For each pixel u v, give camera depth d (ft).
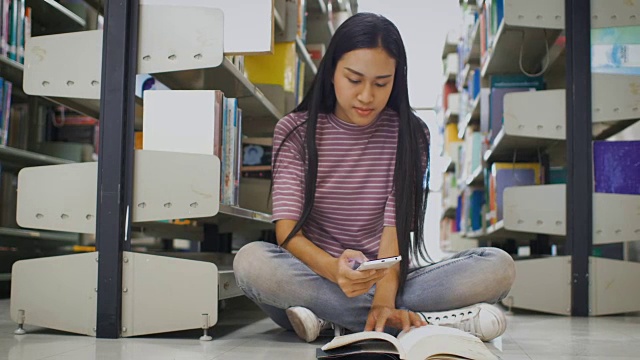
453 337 3.97
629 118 7.82
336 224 5.47
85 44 5.71
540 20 8.02
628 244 9.87
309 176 5.18
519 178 11.31
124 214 5.52
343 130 5.33
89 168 5.59
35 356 4.43
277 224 5.20
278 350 4.81
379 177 5.37
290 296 5.12
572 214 7.70
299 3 10.77
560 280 7.68
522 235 13.43
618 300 7.60
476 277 5.09
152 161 5.56
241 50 5.84
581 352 4.83
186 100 5.84
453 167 23.26
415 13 20.24
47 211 5.65
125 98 5.59
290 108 10.00
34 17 12.28
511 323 6.96
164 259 5.45
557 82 11.26
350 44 4.75
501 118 11.51
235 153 6.63
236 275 5.21
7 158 10.94
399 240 5.03
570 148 7.81
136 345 5.04
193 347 4.96
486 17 12.16
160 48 5.70
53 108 13.75
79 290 5.52
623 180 7.75
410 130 5.18
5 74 10.87
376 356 4.15
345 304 5.06
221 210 5.75
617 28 7.91
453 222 23.71
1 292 11.36
